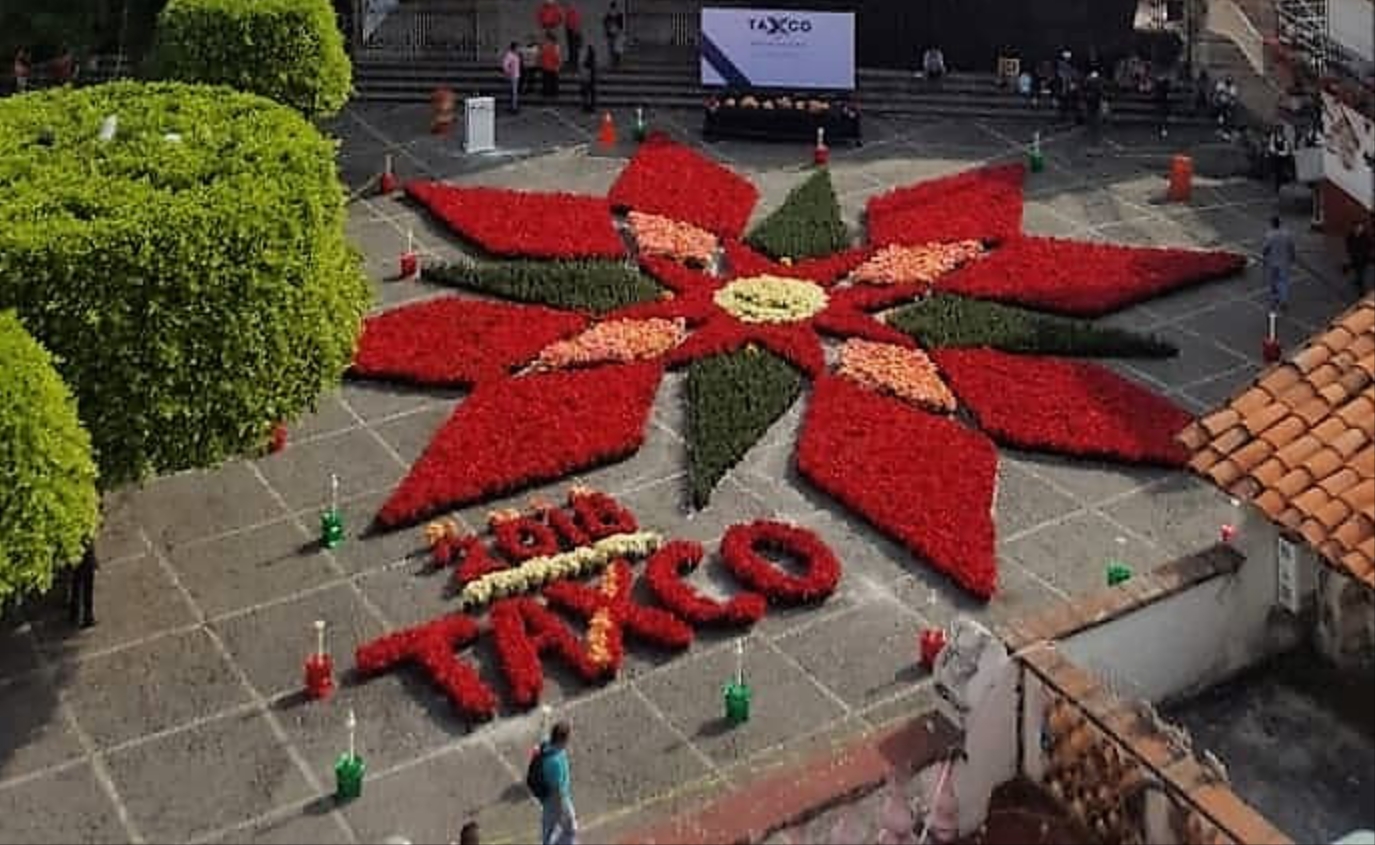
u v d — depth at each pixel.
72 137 30.16
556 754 21.89
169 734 25.62
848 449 32.59
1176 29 53.88
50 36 49.44
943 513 30.62
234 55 42.00
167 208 26.97
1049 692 16.25
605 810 24.03
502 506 31.34
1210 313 38.94
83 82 51.62
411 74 53.25
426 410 34.69
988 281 39.50
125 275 26.20
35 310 25.86
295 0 42.78
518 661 26.62
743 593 28.58
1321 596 17.44
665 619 27.72
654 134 49.56
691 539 30.22
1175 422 33.66
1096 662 16.98
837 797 16.77
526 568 28.75
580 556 29.09
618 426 33.34
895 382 34.78
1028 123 51.00
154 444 26.97
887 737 17.33
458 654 27.28
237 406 27.48
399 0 57.09
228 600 28.73
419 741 25.44
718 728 25.67
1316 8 42.97
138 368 26.48
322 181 30.80
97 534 29.23
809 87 50.84
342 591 28.94
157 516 31.00
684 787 24.47
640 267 40.53
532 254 41.22
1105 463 32.84
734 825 16.69
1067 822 16.53
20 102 31.81
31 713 26.05
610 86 52.72
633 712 26.02
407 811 24.06
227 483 32.09
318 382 29.36
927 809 16.89
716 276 40.00
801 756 25.06
